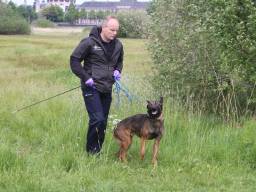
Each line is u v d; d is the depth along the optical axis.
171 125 10.33
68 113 11.46
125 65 22.00
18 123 11.03
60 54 35.62
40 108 12.23
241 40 10.56
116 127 9.09
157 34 12.73
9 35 82.44
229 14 10.60
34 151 9.47
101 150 9.13
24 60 31.47
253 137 9.39
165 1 12.71
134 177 8.38
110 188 7.82
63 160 8.70
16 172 8.10
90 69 8.95
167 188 8.05
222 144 9.58
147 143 9.55
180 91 12.10
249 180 8.48
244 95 11.80
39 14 147.12
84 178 8.09
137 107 11.42
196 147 9.48
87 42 8.85
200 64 11.98
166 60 12.30
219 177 8.48
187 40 12.02
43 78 21.14
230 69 10.91
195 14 11.90
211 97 12.06
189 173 8.66
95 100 8.95
